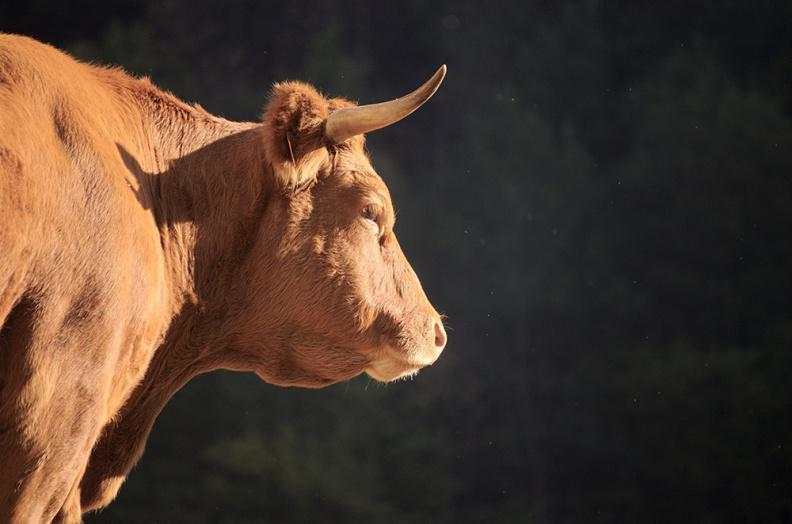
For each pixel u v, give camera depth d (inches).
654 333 1969.7
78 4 2112.5
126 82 492.1
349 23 2250.2
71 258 407.8
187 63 2087.8
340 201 505.0
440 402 1780.3
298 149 484.1
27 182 395.5
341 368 522.3
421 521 1619.1
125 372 438.6
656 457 1779.0
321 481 1574.8
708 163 2078.0
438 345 540.7
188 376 517.3
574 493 1782.7
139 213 439.5
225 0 2148.1
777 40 2349.9
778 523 1715.1
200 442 1596.9
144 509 1545.3
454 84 2236.7
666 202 2068.2
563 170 2092.8
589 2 2353.6
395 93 2246.6
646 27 2353.6
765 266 2026.3
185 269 488.4
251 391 1635.1
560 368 1908.2
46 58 438.9
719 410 1792.6
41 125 411.8
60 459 408.2
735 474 1737.2
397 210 1952.5
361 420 1654.8
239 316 508.7
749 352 1870.1
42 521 411.5
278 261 501.7
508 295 1952.5
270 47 2164.1
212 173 499.2
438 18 2294.5
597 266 2022.6
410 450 1657.2
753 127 2101.4
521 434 1807.3
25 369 399.2
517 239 2011.6
